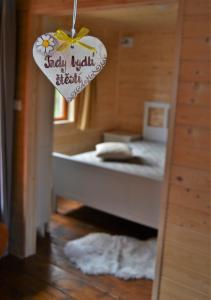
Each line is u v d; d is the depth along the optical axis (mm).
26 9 2611
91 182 3561
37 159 3072
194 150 1920
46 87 3143
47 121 3244
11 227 3035
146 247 3205
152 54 5141
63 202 4316
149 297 2545
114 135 5164
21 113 2799
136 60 5297
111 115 5473
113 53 5301
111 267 2869
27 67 2684
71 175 3721
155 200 3111
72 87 1527
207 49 1804
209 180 1892
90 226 3680
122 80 5477
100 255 3049
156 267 2160
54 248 3172
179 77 1919
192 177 1947
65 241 3314
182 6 1853
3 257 2990
